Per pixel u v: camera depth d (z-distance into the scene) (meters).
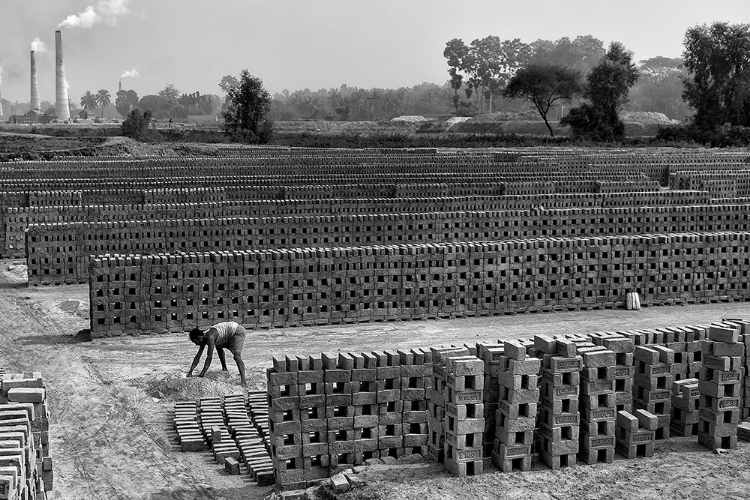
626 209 44.09
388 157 76.81
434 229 42.09
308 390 17.05
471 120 170.25
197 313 29.84
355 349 27.53
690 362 18.58
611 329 30.00
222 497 16.66
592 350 15.95
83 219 42.84
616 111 122.62
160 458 18.91
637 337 18.06
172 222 38.50
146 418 21.38
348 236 40.72
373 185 52.25
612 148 103.69
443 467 15.84
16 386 16.42
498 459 15.66
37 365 26.03
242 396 22.17
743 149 101.44
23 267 41.38
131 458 18.89
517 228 43.41
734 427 16.58
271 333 29.77
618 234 44.06
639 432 16.03
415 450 17.33
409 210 46.81
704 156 77.81
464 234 42.75
